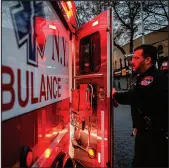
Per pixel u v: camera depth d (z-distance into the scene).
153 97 2.05
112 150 2.61
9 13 1.29
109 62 2.62
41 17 1.83
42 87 1.88
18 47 1.39
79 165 3.02
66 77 3.04
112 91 2.60
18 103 1.39
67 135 3.03
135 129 2.23
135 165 2.20
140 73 2.20
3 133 1.22
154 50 2.18
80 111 2.97
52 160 2.18
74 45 3.31
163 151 2.05
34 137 1.67
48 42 2.08
